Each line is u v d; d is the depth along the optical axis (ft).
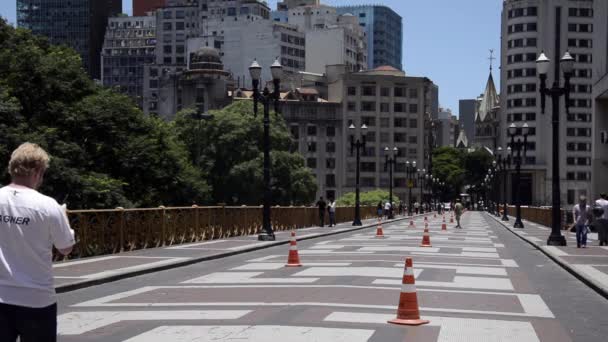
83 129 133.39
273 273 60.39
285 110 463.83
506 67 510.17
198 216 102.47
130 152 138.62
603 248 91.97
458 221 178.19
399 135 493.77
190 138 275.39
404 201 495.41
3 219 18.42
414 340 31.73
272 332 33.17
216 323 35.63
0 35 140.77
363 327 34.58
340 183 478.59
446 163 615.57
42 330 18.48
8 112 116.26
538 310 41.57
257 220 131.03
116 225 79.30
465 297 46.29
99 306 42.16
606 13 198.90
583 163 486.38
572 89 483.92
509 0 506.89
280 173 270.05
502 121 524.93
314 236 122.83
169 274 61.00
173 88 458.50
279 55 523.70
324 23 610.24
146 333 33.14
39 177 19.51
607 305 44.45
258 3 608.60
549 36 491.72
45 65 134.00
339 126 479.00
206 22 538.06
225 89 449.89
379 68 519.19
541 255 86.33
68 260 68.80
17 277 18.28
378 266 66.03
